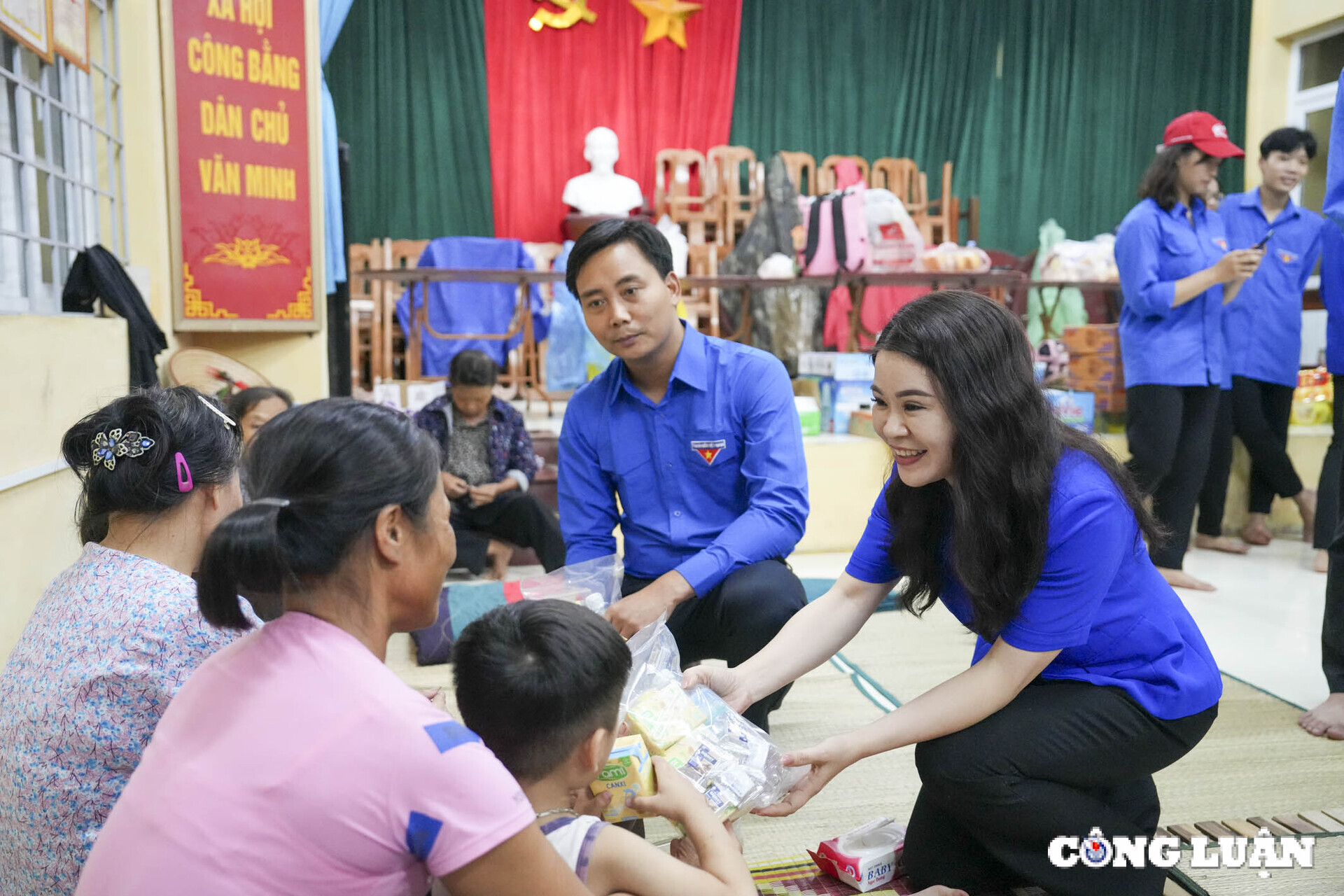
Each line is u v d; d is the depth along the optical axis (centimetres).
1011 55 694
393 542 85
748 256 552
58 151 261
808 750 137
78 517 119
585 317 184
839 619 157
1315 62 541
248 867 75
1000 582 128
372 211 622
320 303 354
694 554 199
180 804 77
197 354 317
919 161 691
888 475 156
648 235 181
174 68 319
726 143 660
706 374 190
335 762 76
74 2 260
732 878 108
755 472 190
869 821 175
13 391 184
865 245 530
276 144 339
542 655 97
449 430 349
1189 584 344
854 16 675
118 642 103
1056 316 563
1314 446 447
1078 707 136
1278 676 257
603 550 203
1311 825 174
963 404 123
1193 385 339
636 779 115
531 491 392
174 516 112
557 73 636
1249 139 563
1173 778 195
